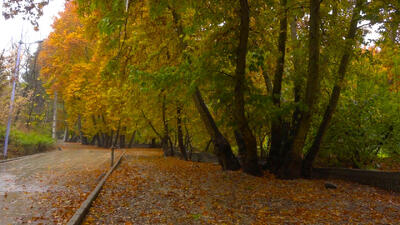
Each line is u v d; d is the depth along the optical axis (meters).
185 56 12.05
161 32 13.42
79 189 9.08
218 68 11.22
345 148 13.41
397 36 11.91
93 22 13.03
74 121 44.72
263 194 9.00
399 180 9.87
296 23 14.39
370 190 10.13
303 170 12.48
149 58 13.69
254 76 14.55
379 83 13.75
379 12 10.99
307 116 11.47
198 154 20.64
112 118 29.44
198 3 9.75
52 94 38.50
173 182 10.80
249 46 11.67
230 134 17.66
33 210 6.66
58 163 16.83
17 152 22.44
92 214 6.45
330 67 13.28
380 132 13.18
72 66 30.84
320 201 8.34
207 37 11.41
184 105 19.12
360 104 13.38
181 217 6.52
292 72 13.26
